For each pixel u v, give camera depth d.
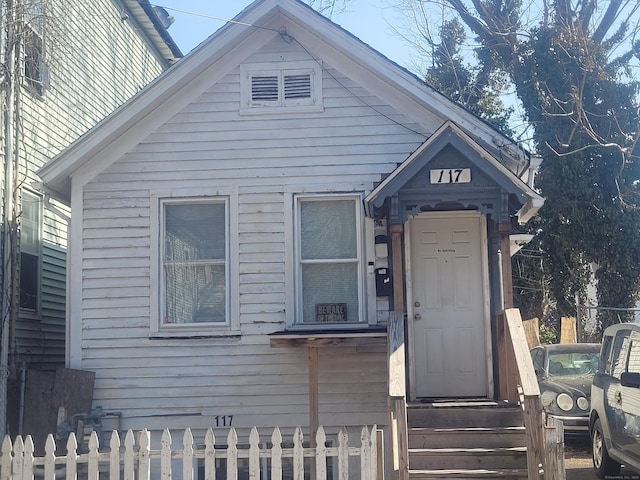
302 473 7.75
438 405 9.77
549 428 8.13
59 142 14.98
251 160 11.79
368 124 11.73
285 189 11.70
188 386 11.48
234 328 11.53
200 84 11.94
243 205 11.73
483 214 10.73
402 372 8.64
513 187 10.17
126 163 11.89
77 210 11.83
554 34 20.83
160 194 11.80
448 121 10.10
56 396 11.40
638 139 19.09
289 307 11.48
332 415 11.29
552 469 8.02
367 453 7.73
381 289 11.40
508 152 11.10
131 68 19.02
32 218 14.12
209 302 11.70
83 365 11.59
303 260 11.61
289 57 11.94
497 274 11.28
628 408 9.31
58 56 14.35
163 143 11.89
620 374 9.80
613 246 20.03
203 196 11.76
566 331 18.33
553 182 20.22
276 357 11.47
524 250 21.08
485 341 11.23
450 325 11.33
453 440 9.34
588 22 21.47
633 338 9.77
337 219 11.71
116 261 11.75
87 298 11.71
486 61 24.08
